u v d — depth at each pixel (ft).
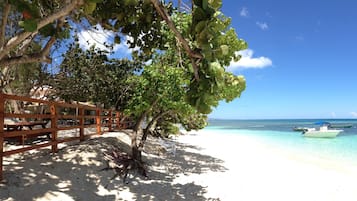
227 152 63.31
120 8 13.69
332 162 55.26
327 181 37.73
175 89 35.50
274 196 29.81
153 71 36.11
